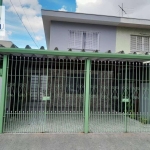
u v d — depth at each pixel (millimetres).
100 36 10305
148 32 10898
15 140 4789
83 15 9594
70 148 4367
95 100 8805
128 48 10562
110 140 4941
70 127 6113
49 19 9688
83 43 10102
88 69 5766
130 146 4566
